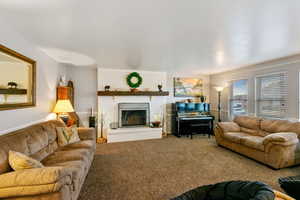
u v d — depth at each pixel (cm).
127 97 511
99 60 397
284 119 362
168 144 433
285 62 357
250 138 327
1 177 130
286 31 222
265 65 403
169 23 200
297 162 283
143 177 249
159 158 329
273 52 324
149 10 169
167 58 377
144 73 532
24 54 247
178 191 213
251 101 443
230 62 413
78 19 190
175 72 574
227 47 293
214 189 139
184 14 178
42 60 313
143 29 218
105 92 475
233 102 511
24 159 148
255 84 430
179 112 540
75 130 305
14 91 220
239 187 130
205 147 406
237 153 359
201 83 611
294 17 183
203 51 319
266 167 285
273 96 387
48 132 250
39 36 241
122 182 235
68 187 151
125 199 196
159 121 530
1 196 127
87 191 212
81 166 198
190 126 512
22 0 151
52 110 365
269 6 160
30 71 262
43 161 207
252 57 362
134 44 279
